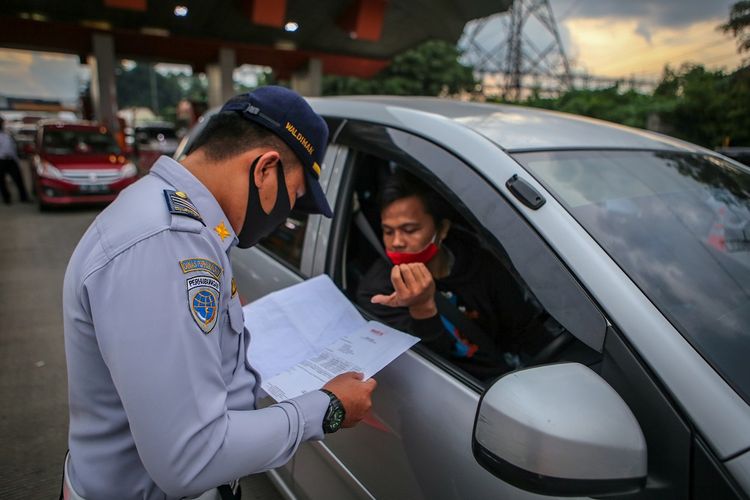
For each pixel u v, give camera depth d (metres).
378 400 1.21
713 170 1.54
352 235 1.70
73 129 8.86
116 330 0.67
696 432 0.75
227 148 0.82
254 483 1.96
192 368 0.69
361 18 15.14
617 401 0.78
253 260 1.89
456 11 16.75
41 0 13.91
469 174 1.19
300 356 1.15
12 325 3.60
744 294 1.07
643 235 1.12
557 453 0.74
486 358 1.33
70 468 0.89
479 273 1.47
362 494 1.25
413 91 31.52
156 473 0.68
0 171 8.54
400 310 1.42
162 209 0.74
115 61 18.50
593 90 25.08
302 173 0.91
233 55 19.00
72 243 6.04
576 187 1.18
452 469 1.02
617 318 0.88
